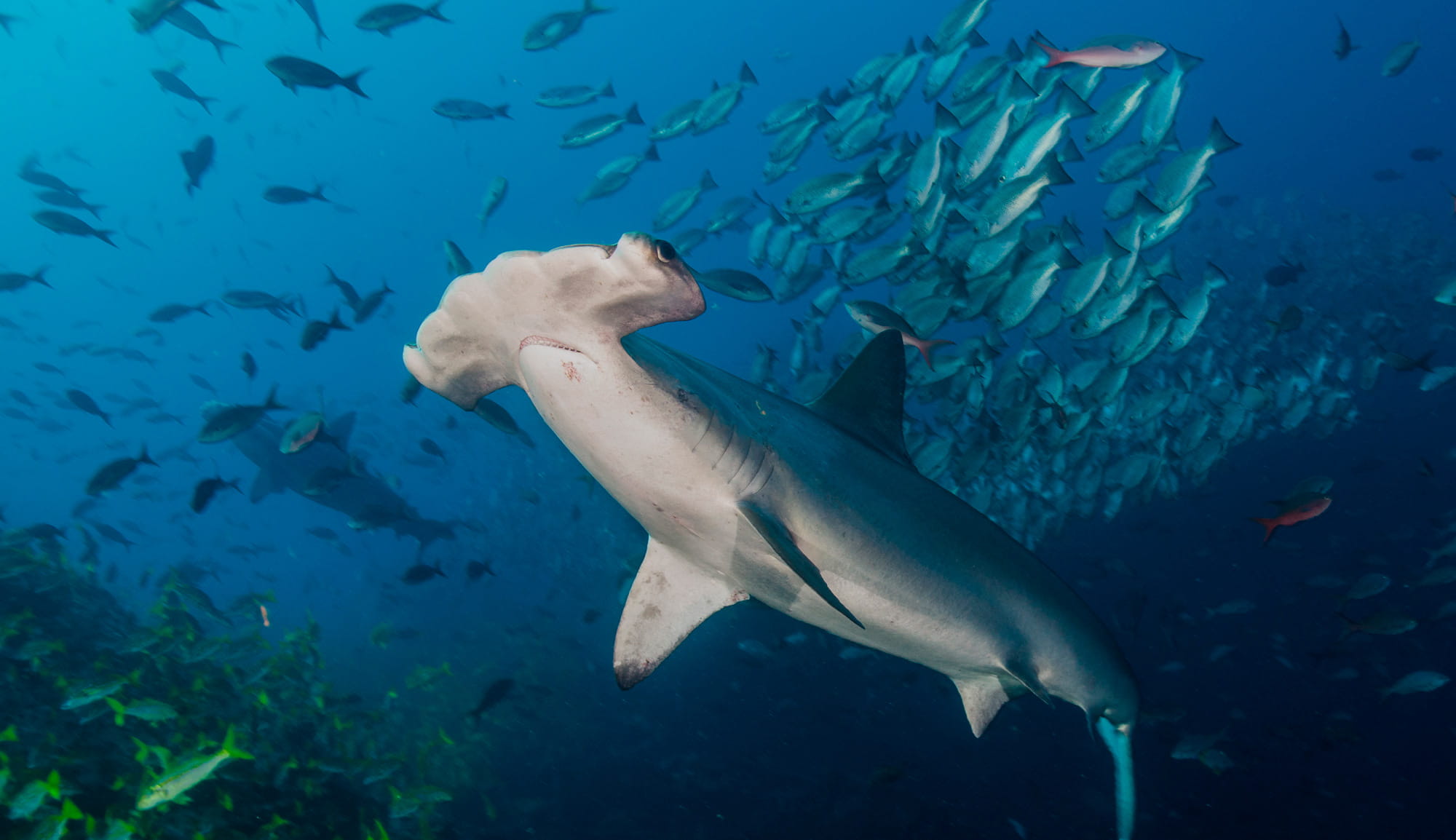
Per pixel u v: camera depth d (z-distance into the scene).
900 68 8.27
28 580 7.77
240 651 7.14
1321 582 9.79
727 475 2.89
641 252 2.18
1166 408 8.66
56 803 4.20
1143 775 8.92
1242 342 16.70
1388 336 16.41
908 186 6.88
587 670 13.90
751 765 10.01
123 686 5.40
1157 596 12.45
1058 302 7.24
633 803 9.47
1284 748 9.07
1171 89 6.62
